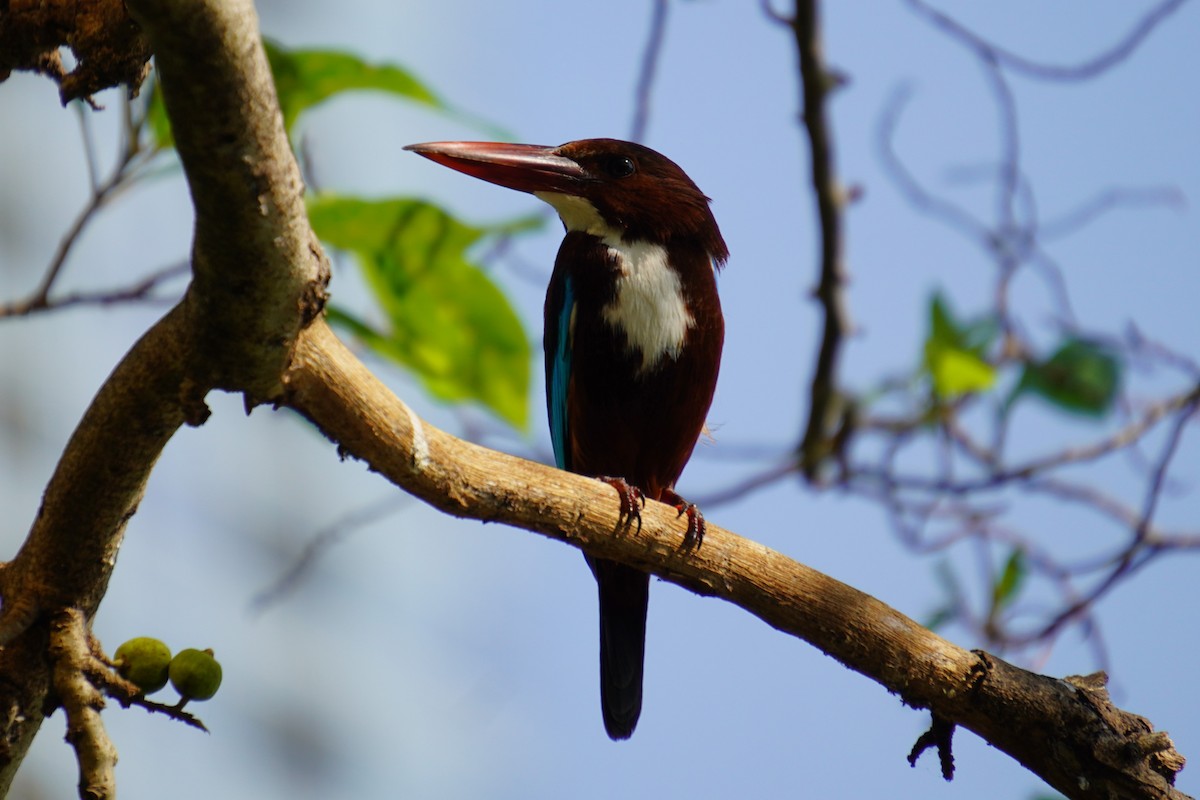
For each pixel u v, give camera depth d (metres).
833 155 10.03
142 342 5.09
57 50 5.79
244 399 5.33
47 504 5.20
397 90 7.32
